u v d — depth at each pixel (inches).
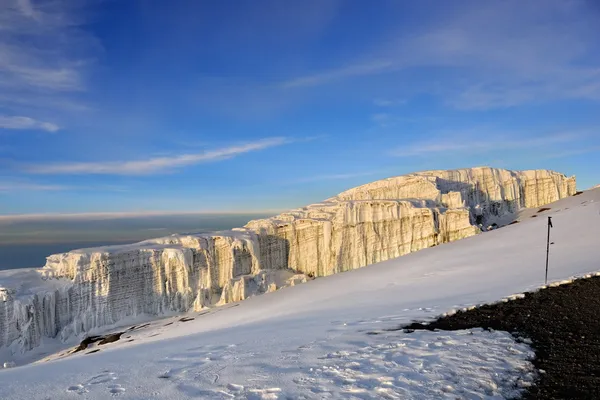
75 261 2171.5
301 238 2714.1
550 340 509.7
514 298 703.7
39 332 1990.7
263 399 370.6
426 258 1681.8
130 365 507.2
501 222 2834.6
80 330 2101.4
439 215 2518.5
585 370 418.3
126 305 2256.4
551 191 3154.5
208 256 2476.6
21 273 2134.6
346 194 3230.8
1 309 1903.3
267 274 2488.9
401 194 2970.0
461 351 476.7
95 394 405.1
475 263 1343.5
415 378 404.2
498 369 423.8
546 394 373.1
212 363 486.9
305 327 692.1
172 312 2341.3
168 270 2378.2
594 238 1320.1
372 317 722.8
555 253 1209.4
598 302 628.1
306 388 389.7
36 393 417.4
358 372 423.2
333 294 1317.7
